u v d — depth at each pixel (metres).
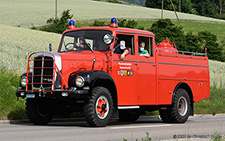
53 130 9.59
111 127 10.69
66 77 10.61
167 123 13.63
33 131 9.33
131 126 11.34
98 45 11.62
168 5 152.88
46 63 10.60
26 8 92.31
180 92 13.78
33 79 10.73
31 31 51.00
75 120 13.81
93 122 10.39
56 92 10.29
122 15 99.38
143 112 14.71
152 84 12.74
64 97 10.20
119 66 11.63
